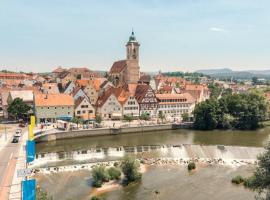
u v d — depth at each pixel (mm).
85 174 92875
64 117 164750
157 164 105250
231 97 174875
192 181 90000
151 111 190750
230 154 118250
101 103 180125
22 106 163250
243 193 81438
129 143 134375
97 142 136250
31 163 101438
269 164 57750
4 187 67375
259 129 168250
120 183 86375
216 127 169750
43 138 132750
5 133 124062
